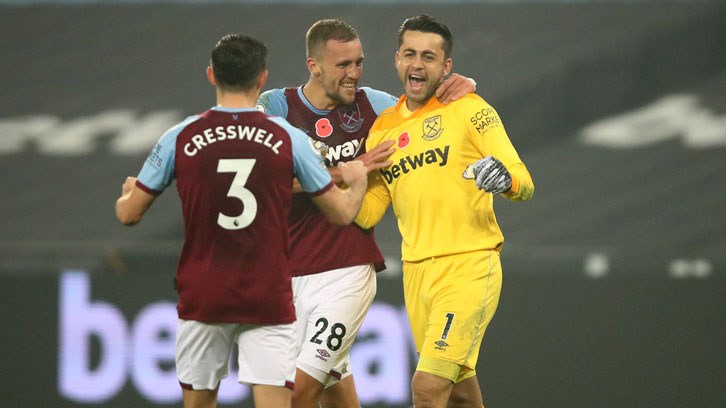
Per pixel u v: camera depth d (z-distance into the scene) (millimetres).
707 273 24781
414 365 24953
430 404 15391
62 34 49219
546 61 45406
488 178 14109
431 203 15852
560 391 24766
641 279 24906
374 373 24938
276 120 13648
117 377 25469
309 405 16875
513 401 24812
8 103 44594
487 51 46438
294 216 17234
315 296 17172
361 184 14352
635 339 24734
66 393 25438
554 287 25062
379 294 25219
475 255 15781
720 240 35750
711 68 44594
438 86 16406
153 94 45062
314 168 13688
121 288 25688
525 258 28969
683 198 38125
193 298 13492
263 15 50031
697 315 24656
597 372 24734
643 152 40938
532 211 38031
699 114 42469
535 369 24859
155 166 13445
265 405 13727
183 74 46281
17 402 25422
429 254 15914
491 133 15500
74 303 25688
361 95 17562
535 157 41312
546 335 24953
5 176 40375
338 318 16953
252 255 13352
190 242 13531
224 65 13453
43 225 37406
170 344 25500
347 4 50438
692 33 45781
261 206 13297
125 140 42281
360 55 16719
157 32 49312
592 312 24906
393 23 48719
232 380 25047
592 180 39656
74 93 45250
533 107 43469
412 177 15977
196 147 13242
